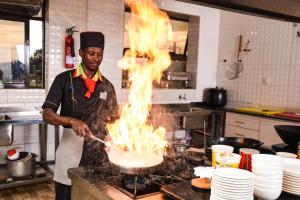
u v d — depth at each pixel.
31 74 4.09
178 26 5.48
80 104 2.14
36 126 4.08
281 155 1.75
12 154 3.39
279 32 4.69
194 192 1.29
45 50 4.08
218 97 5.26
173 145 1.88
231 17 5.41
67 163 2.06
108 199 1.30
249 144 1.89
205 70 5.61
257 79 5.04
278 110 4.73
